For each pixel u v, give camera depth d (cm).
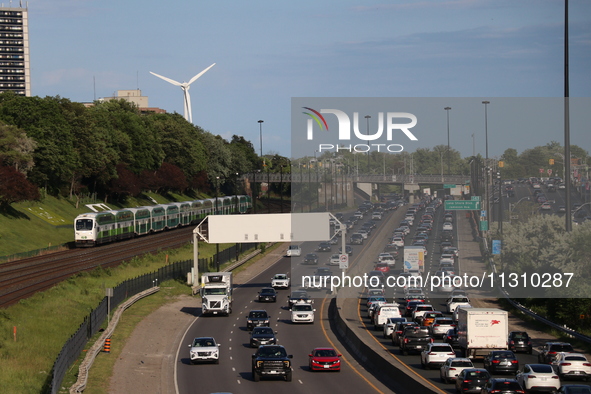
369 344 10175
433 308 12394
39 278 14000
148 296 14912
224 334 11475
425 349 8350
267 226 15612
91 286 14075
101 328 11069
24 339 9594
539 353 8462
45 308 11462
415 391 6738
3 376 7856
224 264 19875
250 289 16862
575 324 11094
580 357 7350
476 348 8262
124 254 18562
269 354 8138
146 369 8800
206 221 17175
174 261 18988
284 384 7856
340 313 12481
